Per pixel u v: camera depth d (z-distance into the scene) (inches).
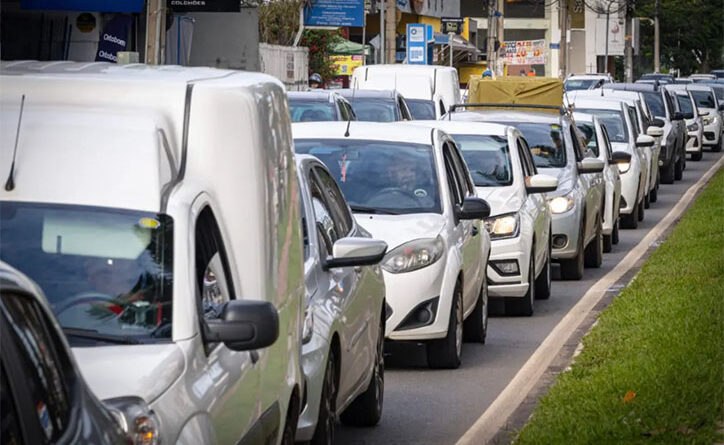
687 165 3619.6
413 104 2561.5
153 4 1752.0
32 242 444.5
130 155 453.7
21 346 298.0
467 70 6796.3
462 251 978.7
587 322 1209.4
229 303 438.3
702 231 1744.6
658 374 810.8
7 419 278.7
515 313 1245.1
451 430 787.4
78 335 427.8
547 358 1018.1
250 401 473.4
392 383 925.8
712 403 727.1
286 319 529.7
